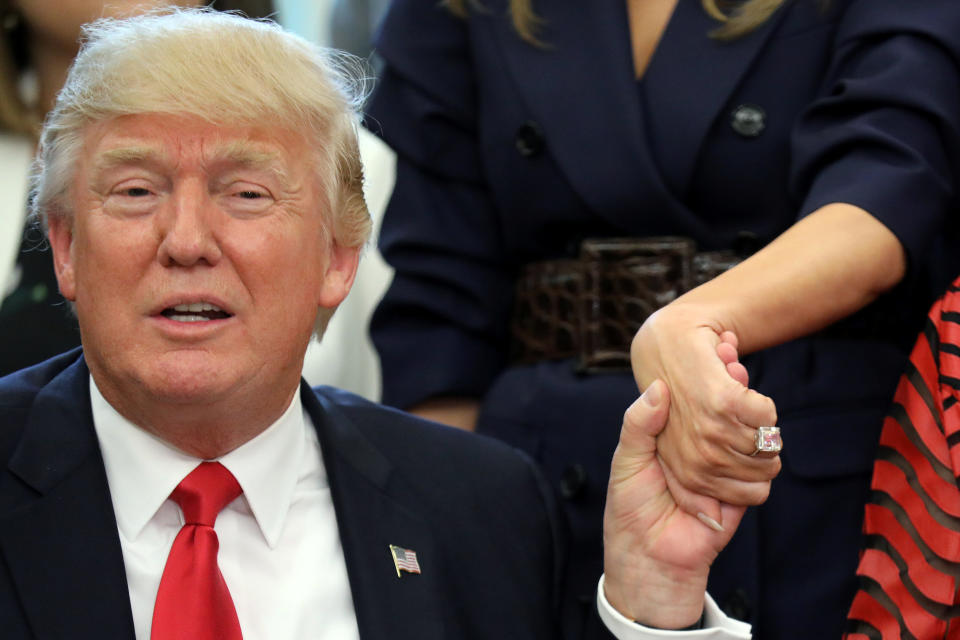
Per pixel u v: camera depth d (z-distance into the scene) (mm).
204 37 4707
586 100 6258
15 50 6793
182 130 4566
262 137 4656
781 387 5789
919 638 4859
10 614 4445
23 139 6777
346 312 8055
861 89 5727
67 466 4727
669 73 6176
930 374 5172
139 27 4738
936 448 5043
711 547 4973
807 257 5281
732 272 5285
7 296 6441
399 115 6711
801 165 5805
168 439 4793
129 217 4551
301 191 4746
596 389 5984
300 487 5145
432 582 5027
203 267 4551
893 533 5055
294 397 5098
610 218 6176
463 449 5480
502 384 6316
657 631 4953
